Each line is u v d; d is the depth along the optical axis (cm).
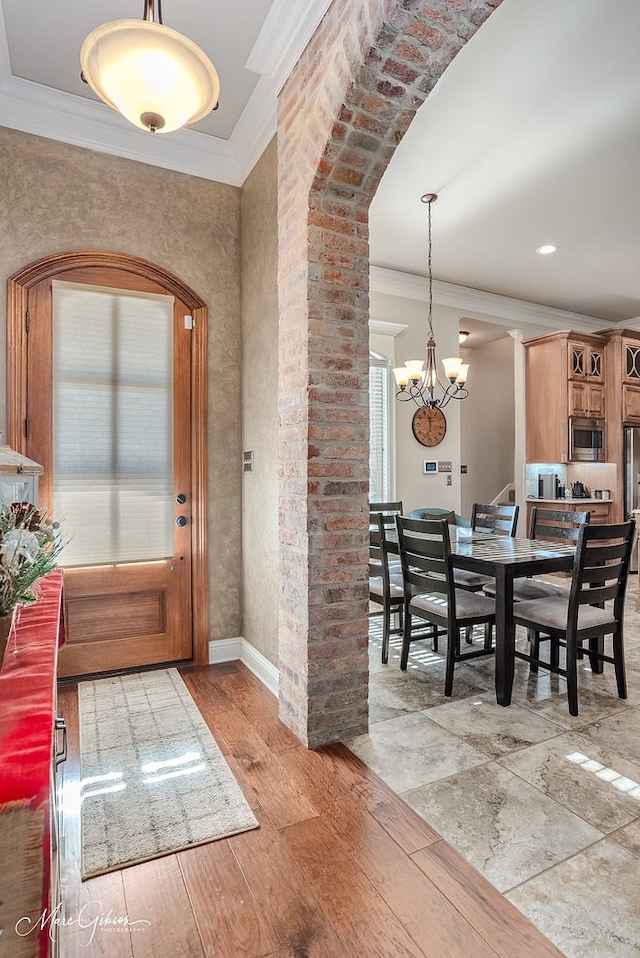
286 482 234
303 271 219
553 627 258
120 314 295
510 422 842
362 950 125
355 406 225
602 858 154
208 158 311
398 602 322
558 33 229
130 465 298
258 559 294
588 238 443
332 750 215
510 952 124
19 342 269
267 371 281
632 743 220
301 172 224
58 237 277
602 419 632
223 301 323
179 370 311
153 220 302
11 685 97
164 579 307
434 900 140
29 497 177
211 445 318
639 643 354
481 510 406
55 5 216
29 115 267
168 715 246
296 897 141
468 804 179
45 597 165
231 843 162
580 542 244
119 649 297
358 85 189
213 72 149
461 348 827
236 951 125
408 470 536
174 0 212
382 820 172
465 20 172
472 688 279
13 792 66
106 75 145
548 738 224
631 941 127
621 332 620
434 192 368
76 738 224
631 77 258
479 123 293
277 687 267
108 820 172
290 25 221
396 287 524
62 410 281
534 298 604
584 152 322
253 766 203
